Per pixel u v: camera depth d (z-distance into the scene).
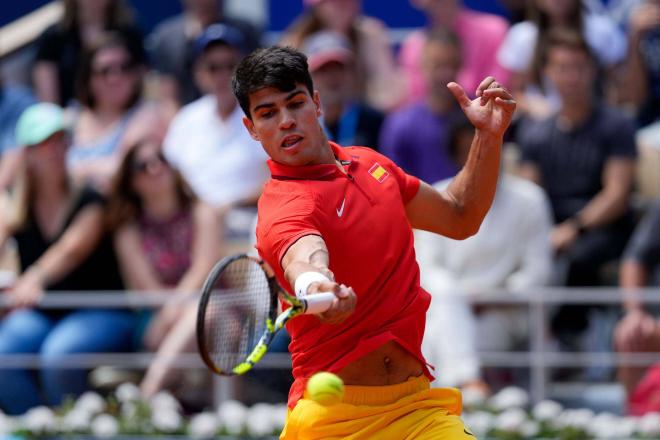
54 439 25.47
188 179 30.31
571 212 29.14
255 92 13.44
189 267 27.25
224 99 30.41
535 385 26.19
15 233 27.95
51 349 26.42
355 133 30.30
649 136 32.50
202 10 34.12
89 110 31.78
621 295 26.17
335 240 13.43
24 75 36.84
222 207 28.25
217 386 26.50
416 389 14.13
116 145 31.23
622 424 24.86
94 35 34.66
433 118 29.92
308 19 33.66
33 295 26.77
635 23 32.81
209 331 14.75
